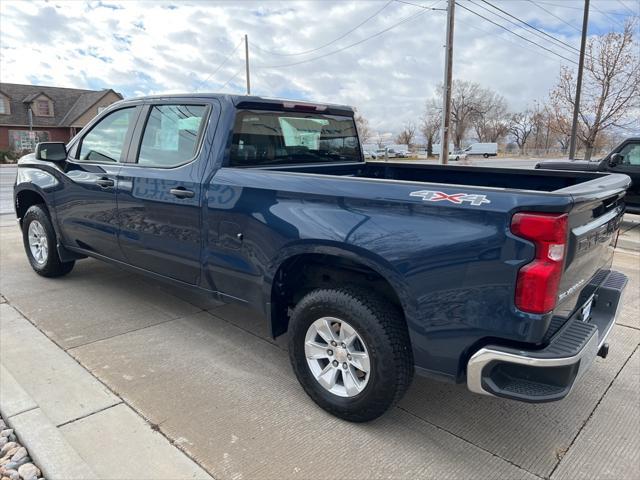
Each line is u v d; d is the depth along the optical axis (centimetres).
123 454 242
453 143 7019
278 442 256
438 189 228
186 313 430
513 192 209
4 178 2084
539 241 201
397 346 249
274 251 285
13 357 340
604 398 304
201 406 287
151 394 298
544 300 202
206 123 334
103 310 432
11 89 4303
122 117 401
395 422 277
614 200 282
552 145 6125
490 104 7488
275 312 303
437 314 227
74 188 432
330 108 411
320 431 266
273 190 285
